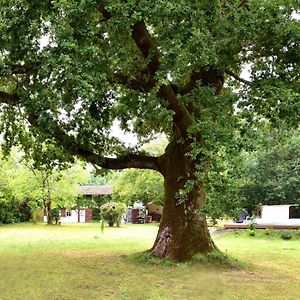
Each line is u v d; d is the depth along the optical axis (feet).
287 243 71.97
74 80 28.99
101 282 33.37
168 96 37.55
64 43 28.71
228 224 94.79
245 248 62.69
